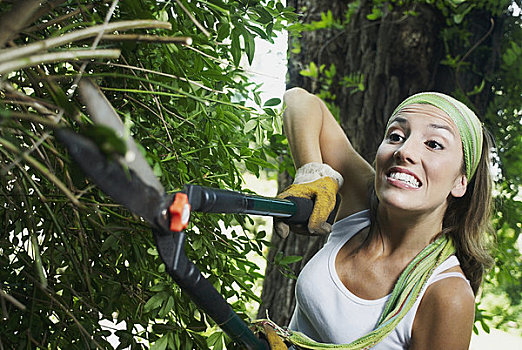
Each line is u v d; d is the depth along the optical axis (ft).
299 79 9.31
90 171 1.94
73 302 4.04
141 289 3.87
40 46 2.04
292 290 8.91
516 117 8.81
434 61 8.59
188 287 2.90
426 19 8.45
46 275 3.74
